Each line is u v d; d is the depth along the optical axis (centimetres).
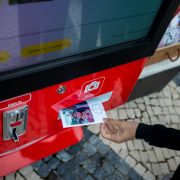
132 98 268
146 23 154
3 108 138
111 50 149
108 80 182
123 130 154
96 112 188
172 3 141
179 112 278
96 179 212
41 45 127
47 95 153
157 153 238
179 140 131
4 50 118
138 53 165
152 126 143
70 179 208
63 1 115
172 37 215
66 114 181
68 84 156
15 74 121
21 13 109
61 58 135
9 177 198
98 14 133
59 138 210
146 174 224
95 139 233
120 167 222
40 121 173
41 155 204
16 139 160
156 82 262
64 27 127
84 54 142
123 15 142
